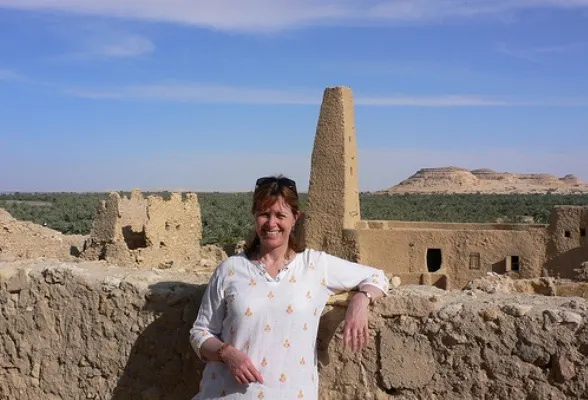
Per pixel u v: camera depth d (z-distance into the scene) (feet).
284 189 15.80
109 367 20.39
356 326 15.37
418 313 16.70
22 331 21.74
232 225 165.37
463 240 99.14
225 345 15.30
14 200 382.22
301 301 15.46
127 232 95.50
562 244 94.84
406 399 16.94
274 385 14.98
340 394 17.47
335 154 104.17
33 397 21.68
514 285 38.34
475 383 16.21
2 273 21.94
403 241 101.14
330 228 104.47
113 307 20.22
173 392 19.39
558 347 15.38
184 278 21.56
